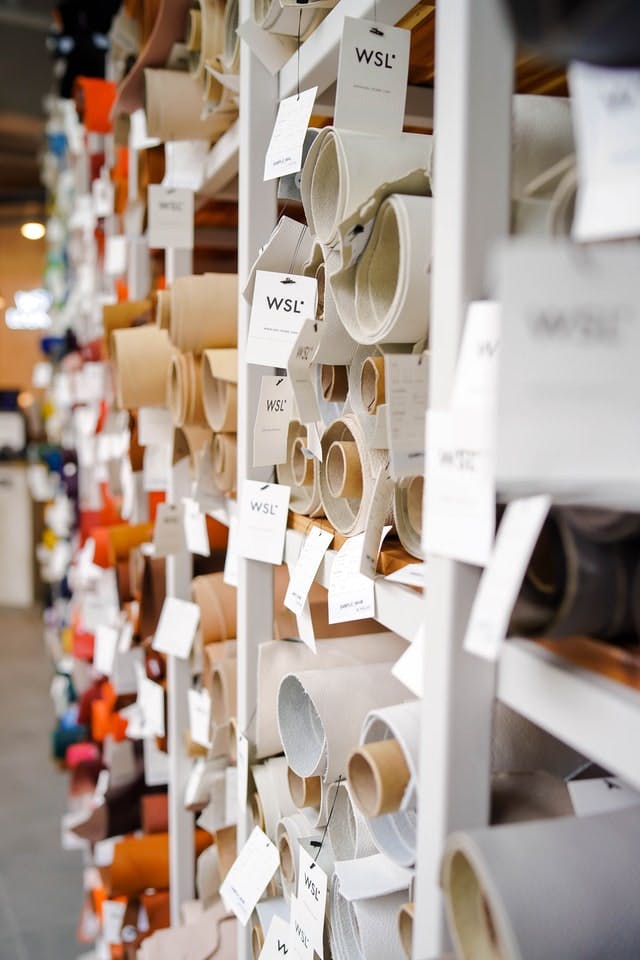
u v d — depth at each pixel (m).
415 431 0.77
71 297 3.89
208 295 1.45
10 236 8.80
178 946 1.52
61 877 2.98
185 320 1.45
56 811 3.46
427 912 0.65
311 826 1.05
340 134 0.84
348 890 0.85
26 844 3.20
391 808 0.71
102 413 2.61
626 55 0.39
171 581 1.80
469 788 0.63
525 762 0.72
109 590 2.50
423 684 0.65
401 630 0.78
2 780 3.76
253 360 1.07
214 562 1.87
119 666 2.24
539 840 0.55
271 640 1.27
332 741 0.93
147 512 2.25
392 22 0.88
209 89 1.39
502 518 0.60
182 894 1.86
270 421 1.15
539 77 0.94
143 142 1.79
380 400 0.85
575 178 0.51
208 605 1.59
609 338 0.39
